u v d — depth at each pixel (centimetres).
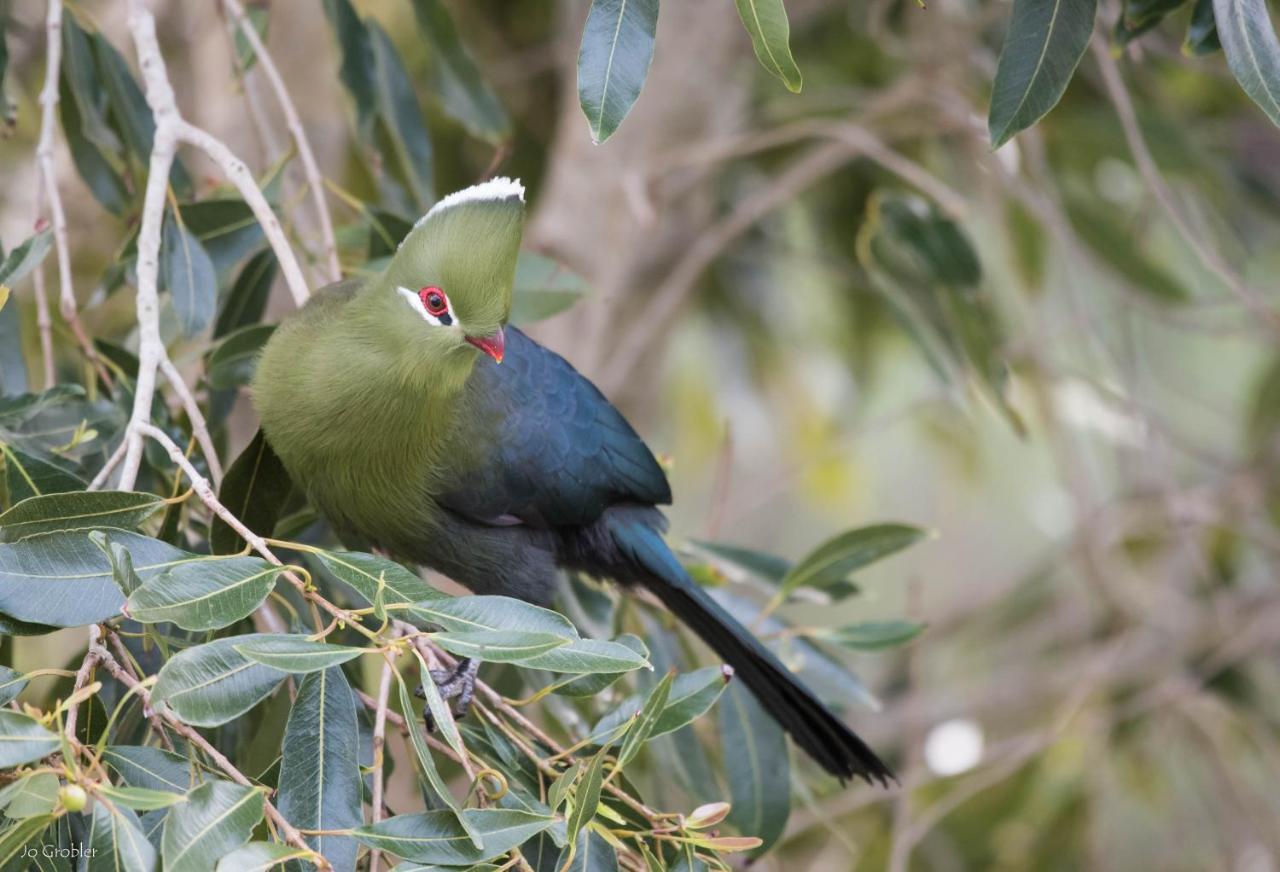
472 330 709
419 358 712
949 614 1422
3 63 850
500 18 1460
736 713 845
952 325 1052
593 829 570
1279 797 1320
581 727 816
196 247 772
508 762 619
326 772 548
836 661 903
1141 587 1336
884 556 850
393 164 1242
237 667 515
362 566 555
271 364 723
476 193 702
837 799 1253
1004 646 1451
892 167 1109
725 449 991
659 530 869
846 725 816
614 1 584
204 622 515
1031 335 1248
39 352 1156
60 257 732
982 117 1242
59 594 546
